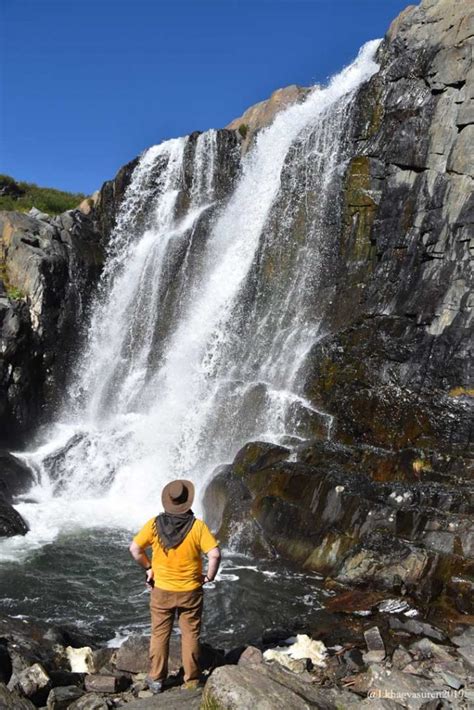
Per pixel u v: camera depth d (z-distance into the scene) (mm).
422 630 7586
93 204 24766
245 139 22344
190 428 15789
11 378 18484
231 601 8969
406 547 9188
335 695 5527
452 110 14703
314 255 17688
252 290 18828
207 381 17422
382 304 15367
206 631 8094
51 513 13695
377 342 14359
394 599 8555
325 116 18578
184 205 22594
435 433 11922
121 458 16109
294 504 11062
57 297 20359
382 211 15922
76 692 5836
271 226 19000
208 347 18766
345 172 17266
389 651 7000
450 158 14484
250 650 6512
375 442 12586
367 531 9883
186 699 5254
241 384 16016
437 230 14477
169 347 19875
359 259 16594
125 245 23062
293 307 17625
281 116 21125
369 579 9117
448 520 9414
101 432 17484
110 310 22047
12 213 21453
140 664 6434
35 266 19719
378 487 10477
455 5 15188
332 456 11922
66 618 8617
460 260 13969
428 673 6277
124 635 8102
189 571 5605
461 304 13547
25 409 18766
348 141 17672
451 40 15008
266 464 12406
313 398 14461
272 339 17391
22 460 15750
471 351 12930
